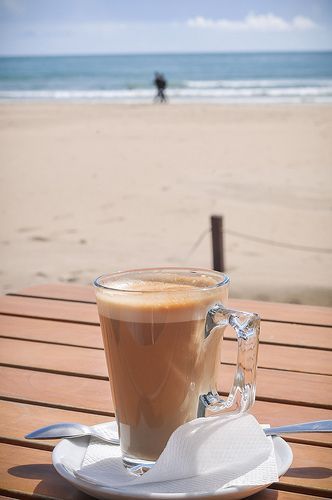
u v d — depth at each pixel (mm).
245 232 8469
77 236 8477
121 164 13547
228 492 927
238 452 1007
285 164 13117
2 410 1324
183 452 978
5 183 12008
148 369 1035
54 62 63719
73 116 21562
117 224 9055
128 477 1024
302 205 9883
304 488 1015
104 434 1148
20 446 1178
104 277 1146
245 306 1991
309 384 1425
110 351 1063
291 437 1196
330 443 1167
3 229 8914
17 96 32719
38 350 1650
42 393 1402
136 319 1024
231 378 1485
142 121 20094
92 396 1384
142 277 1186
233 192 10859
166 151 14867
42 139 16750
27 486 1036
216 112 22141
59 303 2023
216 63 58938
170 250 7777
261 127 18172
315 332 1752
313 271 6707
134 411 1051
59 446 1096
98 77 45656
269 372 1494
